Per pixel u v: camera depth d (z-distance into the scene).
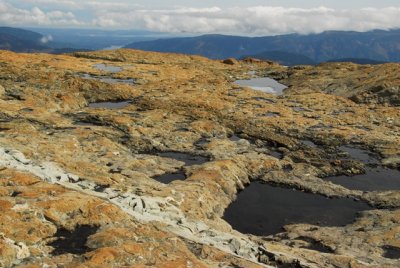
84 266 22.12
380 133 70.38
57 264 22.33
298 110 81.88
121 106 78.12
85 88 83.31
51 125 57.84
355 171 54.91
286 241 36.09
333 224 41.34
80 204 27.97
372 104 88.06
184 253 25.11
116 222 27.20
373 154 61.84
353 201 46.38
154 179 46.28
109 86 86.19
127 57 140.62
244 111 78.62
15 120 56.31
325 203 45.91
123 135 58.56
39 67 103.81
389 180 53.06
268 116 76.69
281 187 49.56
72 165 40.69
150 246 24.88
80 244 24.67
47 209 26.73
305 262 28.89
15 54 117.56
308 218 42.56
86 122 63.38
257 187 49.31
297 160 57.28
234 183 47.62
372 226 38.66
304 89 104.38
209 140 60.72
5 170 31.84
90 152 49.44
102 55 140.12
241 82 117.94
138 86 94.88
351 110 83.06
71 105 73.19
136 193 35.06
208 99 84.69
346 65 126.69
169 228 28.98
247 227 40.28
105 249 23.48
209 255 26.05
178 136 60.78
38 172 34.25
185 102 81.06
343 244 35.00
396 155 60.56
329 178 53.19
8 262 21.80
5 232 23.83
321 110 82.69
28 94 71.31
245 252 29.19
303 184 49.53
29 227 24.81
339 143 65.44
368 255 32.84
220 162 50.31
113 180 38.12
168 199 36.06
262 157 55.44
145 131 61.06
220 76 118.12
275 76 129.38
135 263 23.06
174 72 118.69
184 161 53.59
